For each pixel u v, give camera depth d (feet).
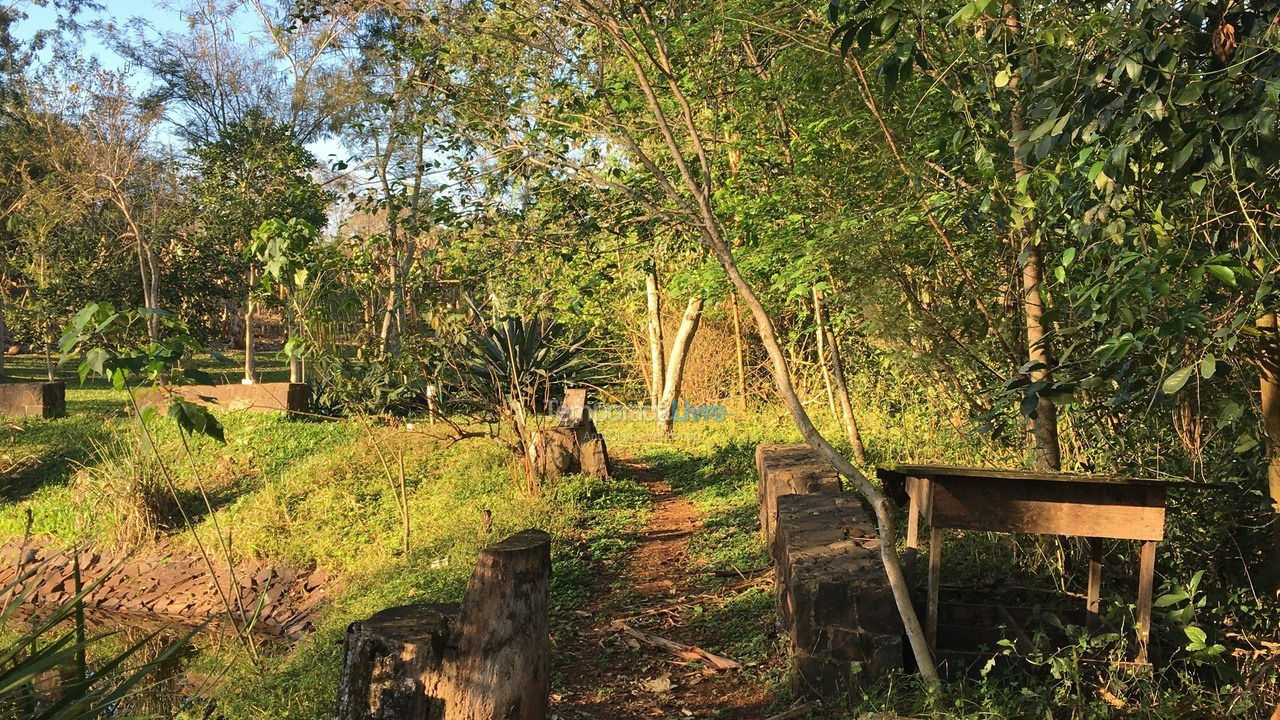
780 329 49.34
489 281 28.04
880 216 20.03
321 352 30.68
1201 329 11.14
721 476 38.93
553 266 27.94
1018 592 17.06
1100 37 12.14
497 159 21.61
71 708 9.47
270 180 67.56
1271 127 9.83
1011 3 14.88
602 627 21.30
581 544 28.50
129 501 37.14
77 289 72.64
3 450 47.70
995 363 21.42
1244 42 10.51
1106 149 11.73
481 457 39.93
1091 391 17.79
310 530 34.76
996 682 13.56
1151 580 13.85
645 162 17.12
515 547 13.47
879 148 20.17
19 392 56.70
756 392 53.78
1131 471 17.54
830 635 14.94
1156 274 11.41
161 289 73.31
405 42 21.59
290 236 26.08
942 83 18.02
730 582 23.71
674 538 29.81
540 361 52.85
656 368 55.57
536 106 21.21
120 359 15.42
